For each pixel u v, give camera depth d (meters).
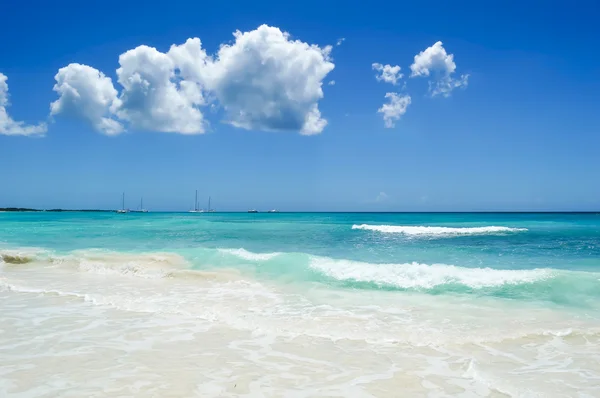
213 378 4.75
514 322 7.25
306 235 26.19
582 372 5.12
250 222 45.72
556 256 15.74
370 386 4.59
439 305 8.43
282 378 4.79
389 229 31.62
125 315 7.64
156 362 5.25
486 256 15.77
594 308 8.12
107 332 6.57
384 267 11.53
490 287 9.72
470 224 40.88
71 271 12.98
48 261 14.42
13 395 4.24
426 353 5.76
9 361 5.25
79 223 43.16
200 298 9.12
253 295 9.41
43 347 5.82
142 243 20.88
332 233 27.70
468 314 7.77
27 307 8.26
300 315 7.68
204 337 6.35
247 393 4.34
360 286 10.15
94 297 9.13
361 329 6.84
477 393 4.46
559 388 4.63
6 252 15.70
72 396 4.21
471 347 6.03
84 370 4.95
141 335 6.42
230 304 8.55
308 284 10.43
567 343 6.22
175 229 31.72
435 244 20.39
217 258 13.49
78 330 6.68
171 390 4.39
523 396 4.41
